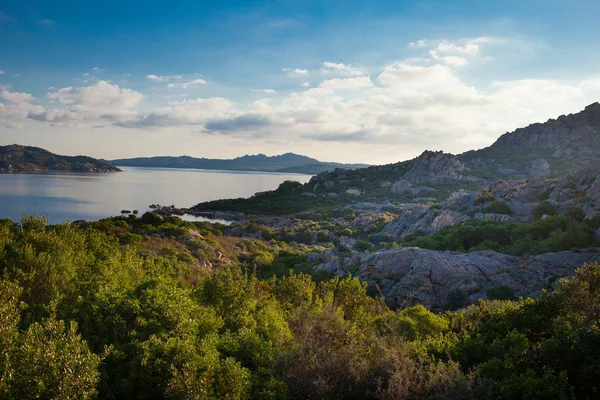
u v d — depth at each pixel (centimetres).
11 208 13938
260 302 2006
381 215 12362
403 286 4056
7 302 1278
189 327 1321
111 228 6184
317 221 13938
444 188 17512
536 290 3634
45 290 1588
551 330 1352
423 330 1880
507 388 985
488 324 1509
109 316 1285
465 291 3834
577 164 18188
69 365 919
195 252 5619
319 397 1064
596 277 1464
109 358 1112
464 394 962
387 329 1834
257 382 1134
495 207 7069
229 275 1973
